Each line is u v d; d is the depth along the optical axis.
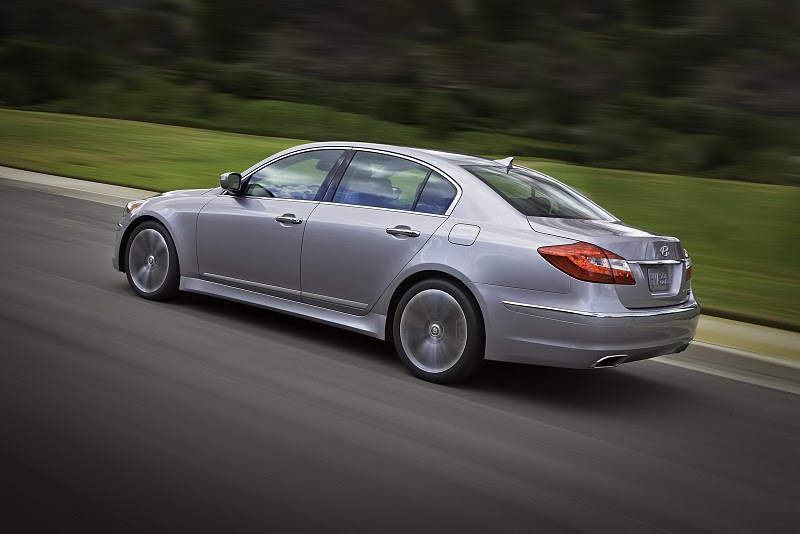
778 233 15.59
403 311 5.36
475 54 69.19
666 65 66.31
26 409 4.00
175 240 6.40
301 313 5.88
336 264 5.63
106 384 4.46
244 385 4.72
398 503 3.46
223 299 6.83
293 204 5.95
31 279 6.71
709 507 3.76
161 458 3.63
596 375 5.84
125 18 74.44
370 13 75.19
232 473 3.56
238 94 67.06
